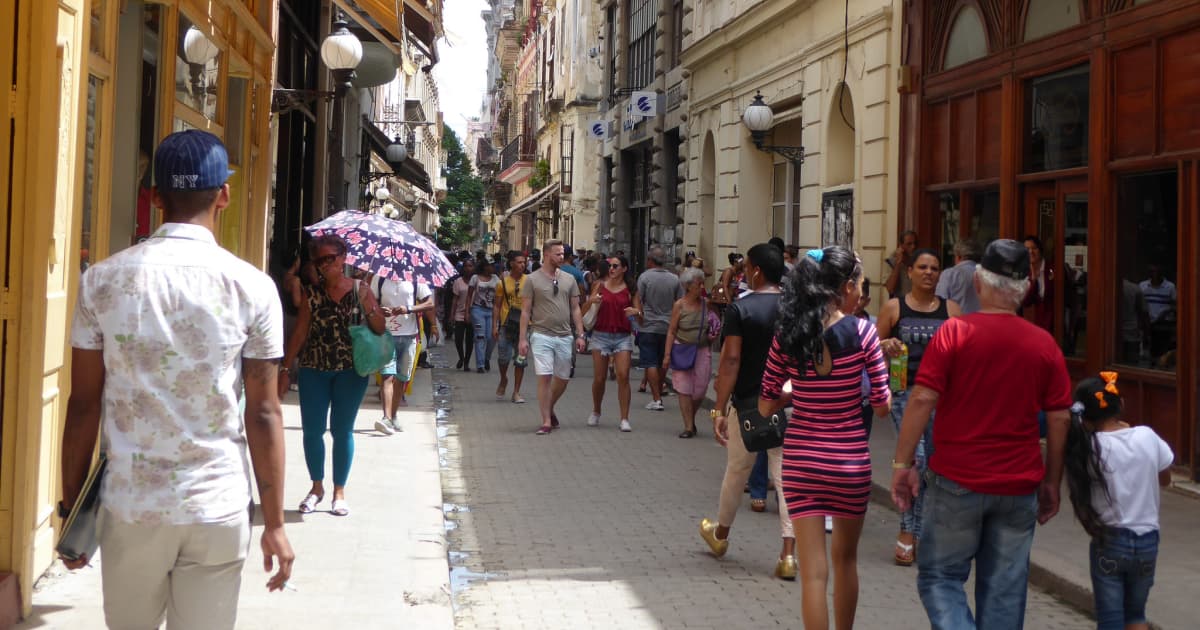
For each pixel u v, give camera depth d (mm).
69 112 5875
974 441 4664
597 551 7625
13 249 5297
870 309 15617
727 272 17156
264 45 12898
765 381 5617
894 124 15156
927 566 4785
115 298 3297
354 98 25969
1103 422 5137
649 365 15102
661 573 7082
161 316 3297
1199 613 6031
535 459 11188
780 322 5414
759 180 22422
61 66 5633
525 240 67438
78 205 6102
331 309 7898
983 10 13062
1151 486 5078
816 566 5172
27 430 5316
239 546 3420
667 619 6137
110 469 3295
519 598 6504
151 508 3268
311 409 8008
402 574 6562
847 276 5398
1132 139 10352
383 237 8297
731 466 7188
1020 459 4652
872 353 5320
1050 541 7527
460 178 101938
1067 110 11453
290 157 17469
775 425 6273
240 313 3391
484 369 19984
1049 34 11617
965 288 9781
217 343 3338
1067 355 11398
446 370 20219
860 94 16172
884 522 8625
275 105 14305
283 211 17062
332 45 13469
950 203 13945
